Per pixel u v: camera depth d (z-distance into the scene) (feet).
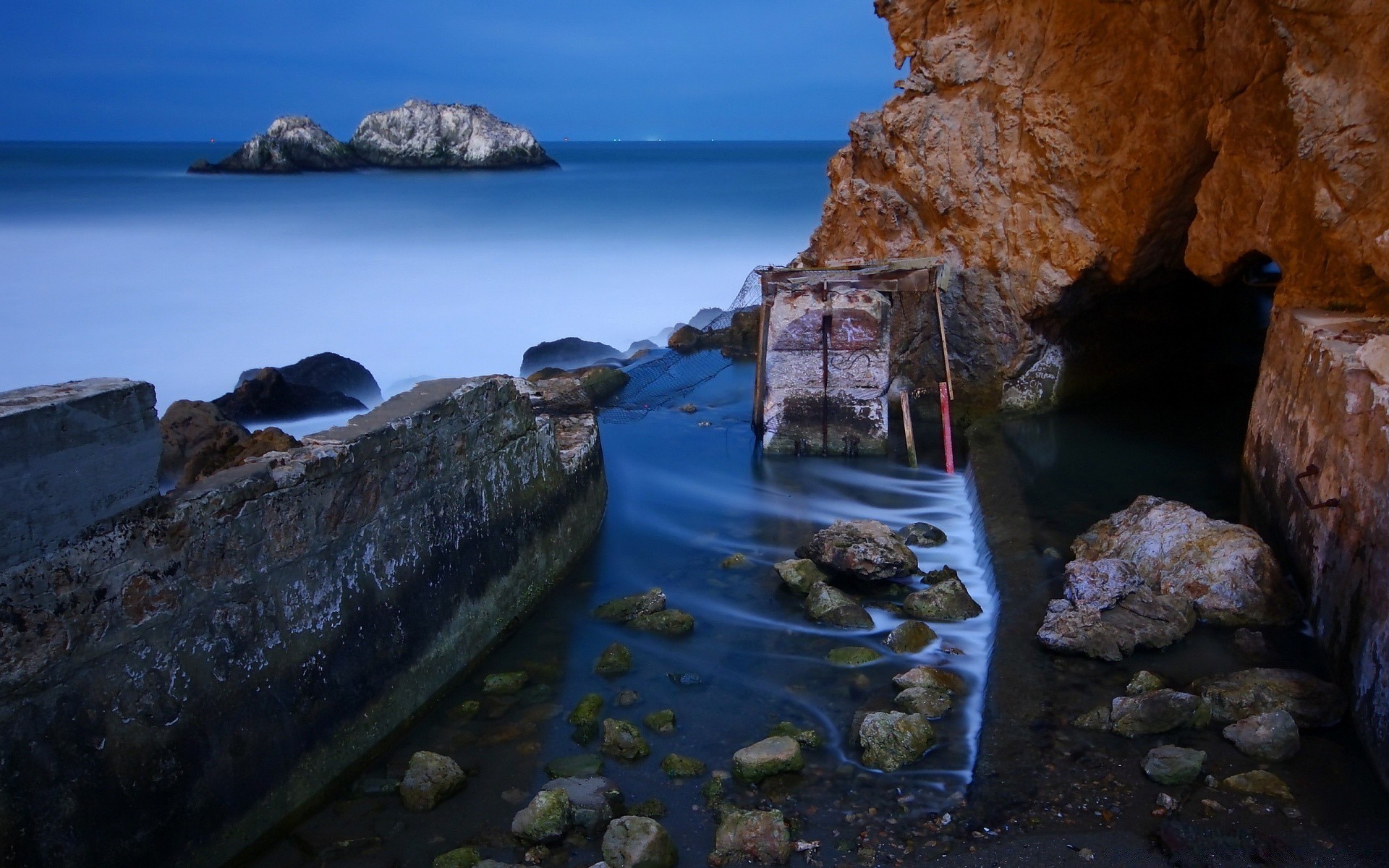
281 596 17.26
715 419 45.73
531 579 26.30
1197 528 25.09
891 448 40.60
